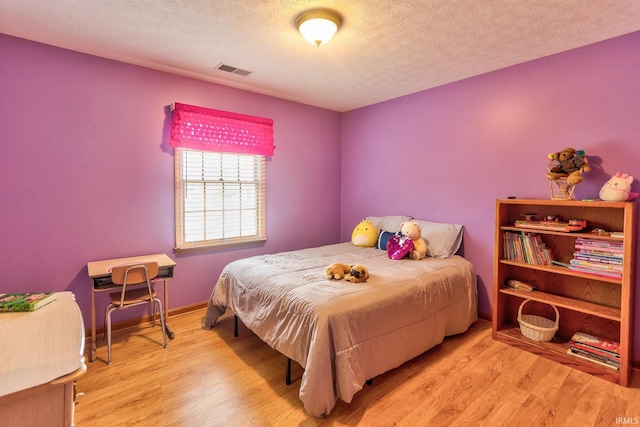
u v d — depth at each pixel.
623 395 1.92
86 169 2.61
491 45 2.40
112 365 2.25
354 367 1.79
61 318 1.30
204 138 3.14
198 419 1.73
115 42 2.38
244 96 3.46
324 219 4.32
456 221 3.23
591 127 2.38
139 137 2.85
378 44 2.38
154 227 2.97
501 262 2.67
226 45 2.42
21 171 2.35
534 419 1.72
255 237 3.67
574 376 2.13
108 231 2.73
